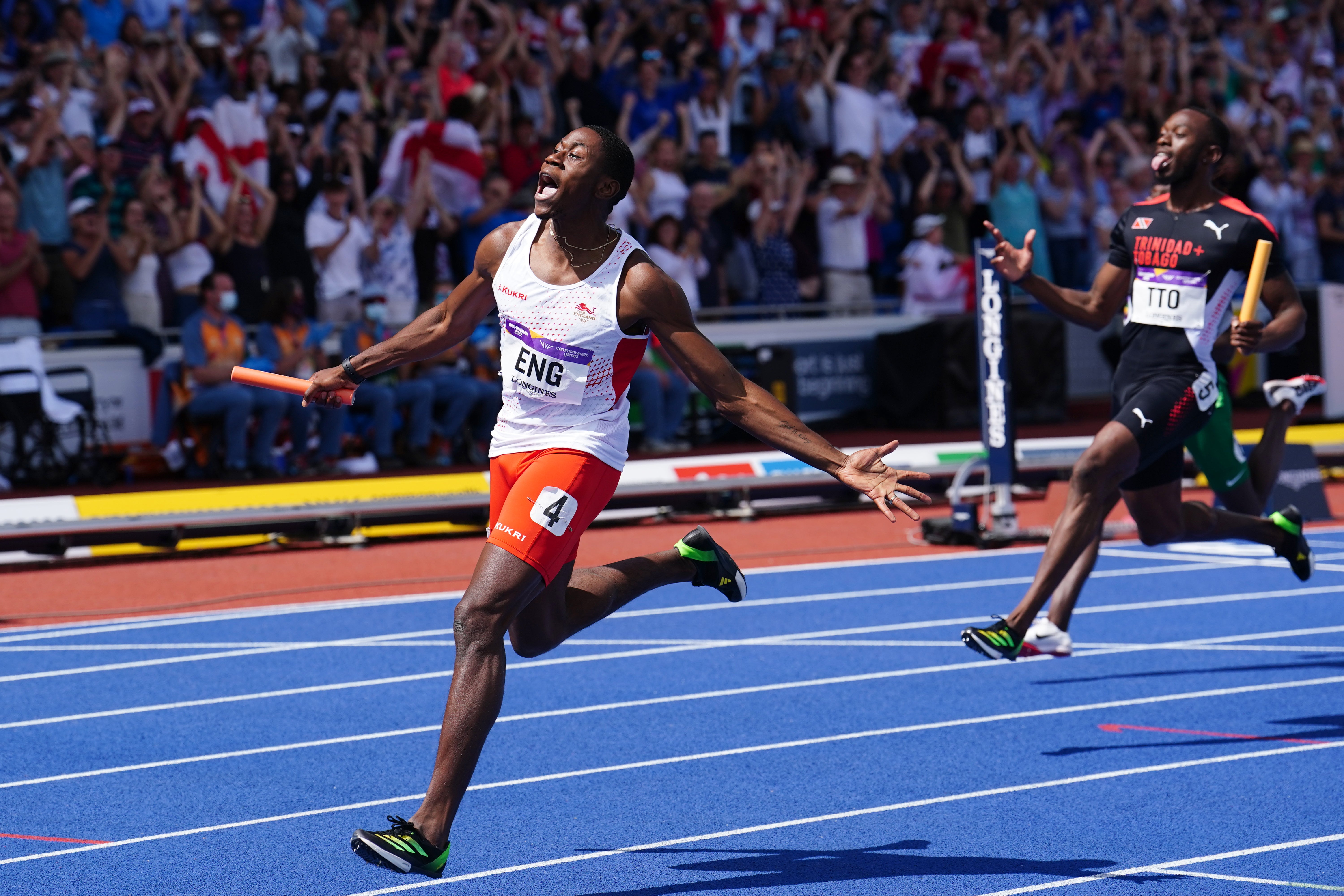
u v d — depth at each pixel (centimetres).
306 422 4528
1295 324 2103
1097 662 2477
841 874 1480
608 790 1792
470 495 4025
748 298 5619
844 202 5738
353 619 2931
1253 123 6944
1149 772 1839
